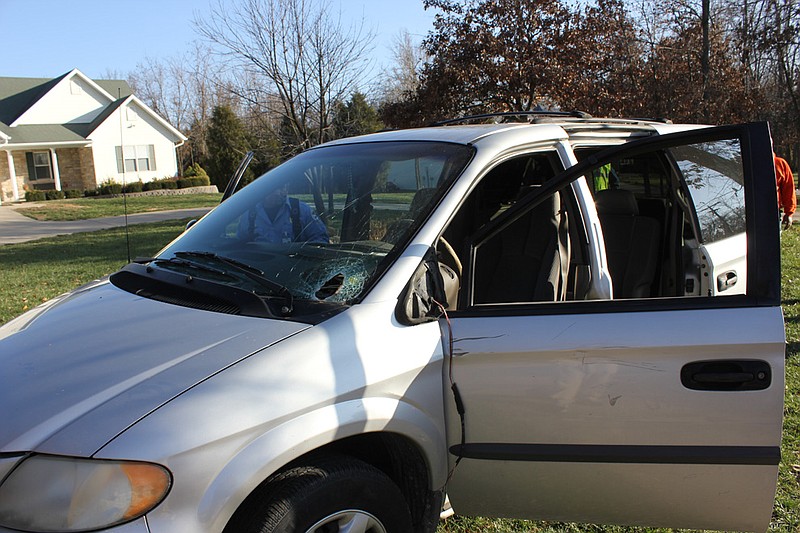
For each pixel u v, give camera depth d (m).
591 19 11.73
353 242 2.60
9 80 36.72
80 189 35.50
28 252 13.43
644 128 3.58
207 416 1.84
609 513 2.37
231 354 2.03
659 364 2.20
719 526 2.33
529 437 2.29
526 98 11.95
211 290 2.44
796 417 4.12
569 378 2.24
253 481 1.86
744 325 2.15
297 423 1.95
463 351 2.28
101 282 2.93
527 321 2.27
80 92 35.72
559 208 3.15
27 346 2.29
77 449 1.77
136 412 1.84
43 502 1.75
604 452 2.25
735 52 12.88
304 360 2.03
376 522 2.18
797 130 14.53
